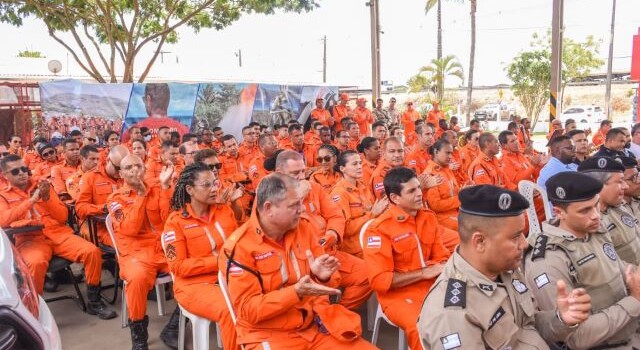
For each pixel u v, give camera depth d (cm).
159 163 727
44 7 1259
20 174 489
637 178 367
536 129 2794
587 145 625
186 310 358
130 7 1355
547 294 240
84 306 487
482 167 646
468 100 2355
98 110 1123
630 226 323
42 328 191
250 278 273
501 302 199
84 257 469
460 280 200
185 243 369
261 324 276
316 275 271
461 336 189
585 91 3155
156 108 1171
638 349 249
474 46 2312
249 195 596
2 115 1149
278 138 1098
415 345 309
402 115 1620
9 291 181
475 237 198
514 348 203
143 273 399
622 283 252
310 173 621
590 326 224
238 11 1435
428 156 756
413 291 336
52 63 1609
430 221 355
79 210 526
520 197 195
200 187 363
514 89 2695
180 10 1405
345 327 280
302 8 1359
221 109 1270
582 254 246
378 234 335
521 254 199
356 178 490
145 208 443
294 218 276
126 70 1373
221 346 399
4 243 221
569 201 247
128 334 438
